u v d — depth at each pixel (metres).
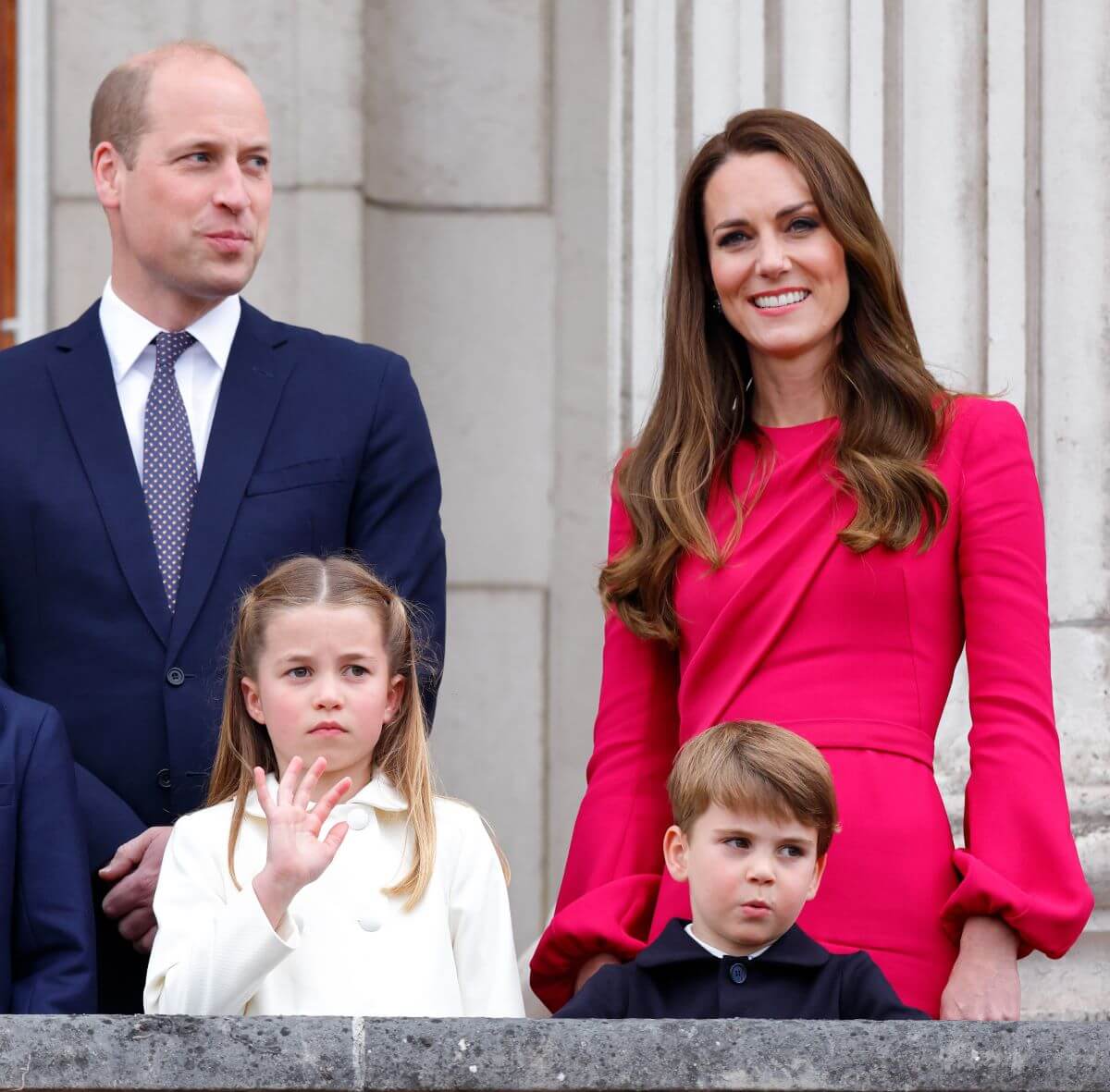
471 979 13.06
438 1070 10.75
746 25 19.98
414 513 15.13
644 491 13.84
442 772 22.69
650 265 21.02
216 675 14.39
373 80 23.00
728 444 13.86
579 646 22.83
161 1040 10.72
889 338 13.57
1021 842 12.43
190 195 14.78
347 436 15.01
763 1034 10.87
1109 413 18.16
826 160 13.58
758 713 13.06
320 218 22.36
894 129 18.89
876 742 12.89
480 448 22.94
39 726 13.48
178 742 14.30
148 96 14.91
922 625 13.05
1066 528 18.08
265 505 14.69
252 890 12.02
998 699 12.77
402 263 23.02
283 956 11.98
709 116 20.25
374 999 12.67
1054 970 17.42
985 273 18.45
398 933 12.90
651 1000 12.41
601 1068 10.79
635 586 13.66
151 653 14.42
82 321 15.39
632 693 13.79
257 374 15.09
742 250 13.66
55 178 22.48
